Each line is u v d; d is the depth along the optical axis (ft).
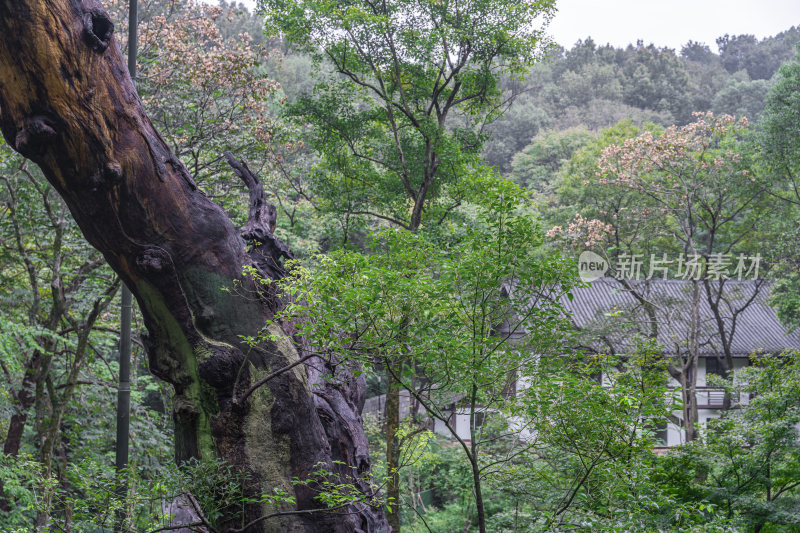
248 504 17.78
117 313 49.16
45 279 42.45
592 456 19.47
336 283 16.83
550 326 18.74
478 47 42.14
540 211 97.14
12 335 37.11
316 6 39.58
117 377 47.65
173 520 19.31
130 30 30.12
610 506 18.58
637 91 230.89
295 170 48.78
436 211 44.24
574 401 18.47
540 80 246.47
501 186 18.81
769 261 68.95
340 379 24.76
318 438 19.29
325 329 16.56
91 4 15.17
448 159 41.52
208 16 41.88
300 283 17.61
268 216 22.26
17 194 38.14
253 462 17.71
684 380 61.72
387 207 47.32
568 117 210.79
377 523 23.38
